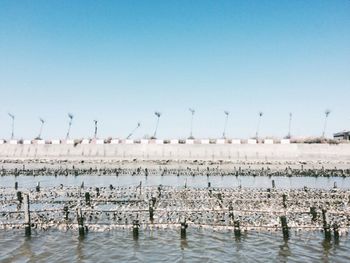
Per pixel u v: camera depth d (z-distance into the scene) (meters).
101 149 130.62
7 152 133.25
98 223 35.44
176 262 26.42
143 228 34.66
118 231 34.00
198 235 32.56
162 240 31.38
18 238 32.09
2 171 90.00
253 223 34.38
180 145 129.12
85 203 44.69
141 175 85.31
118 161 116.00
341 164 109.69
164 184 69.25
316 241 30.72
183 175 85.50
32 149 133.88
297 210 37.44
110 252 28.61
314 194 49.56
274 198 45.72
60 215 39.50
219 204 42.19
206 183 71.00
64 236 32.69
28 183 72.25
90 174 86.88
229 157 122.38
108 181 74.62
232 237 31.95
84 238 32.06
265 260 26.73
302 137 146.25
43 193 53.25
